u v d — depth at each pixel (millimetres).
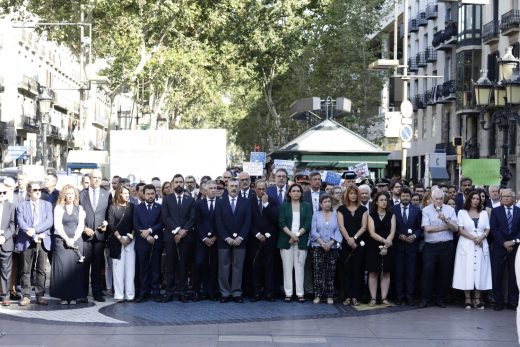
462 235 13617
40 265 13469
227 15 37469
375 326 11695
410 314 12906
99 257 14047
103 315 12469
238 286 14031
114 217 13891
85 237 13773
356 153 21141
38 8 34750
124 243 13859
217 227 13977
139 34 34000
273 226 14133
